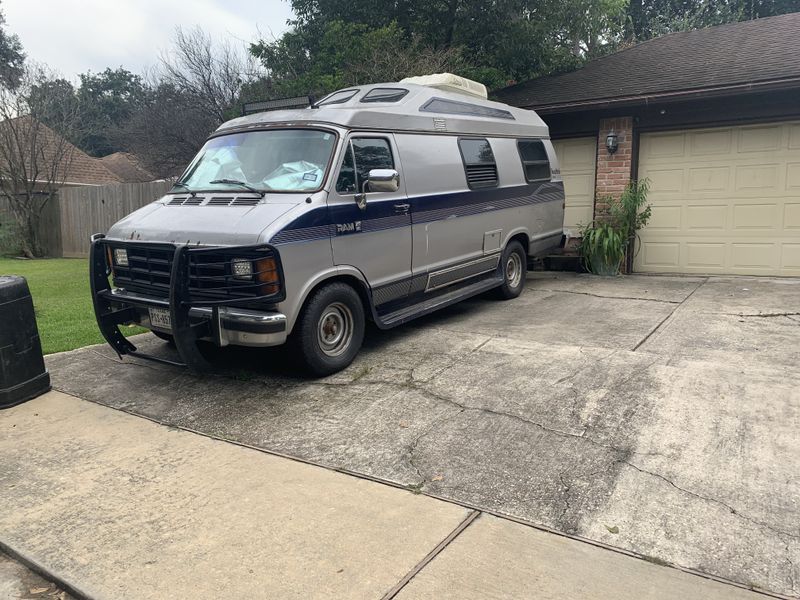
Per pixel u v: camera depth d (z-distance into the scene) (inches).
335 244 208.5
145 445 172.6
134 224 217.3
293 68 609.3
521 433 164.2
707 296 314.2
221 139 243.0
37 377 212.1
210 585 112.2
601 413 172.7
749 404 173.0
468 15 552.4
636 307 296.0
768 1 923.4
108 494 146.9
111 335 213.8
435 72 464.8
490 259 297.6
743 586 105.9
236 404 196.9
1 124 693.9
